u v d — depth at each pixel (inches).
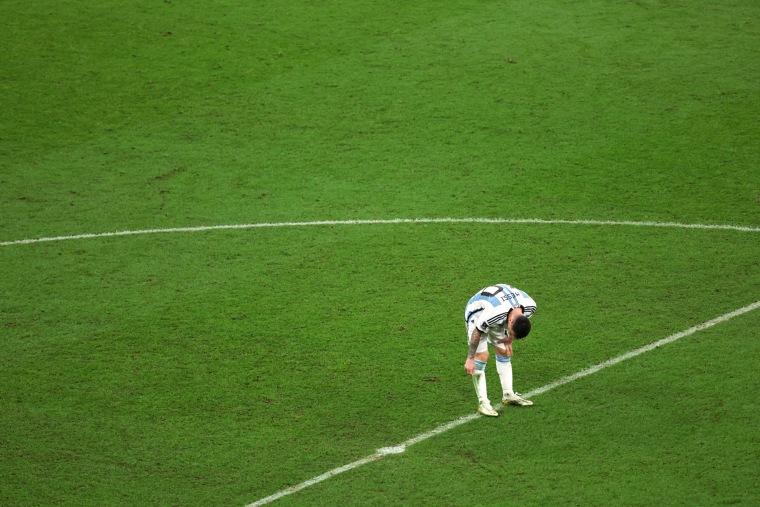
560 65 2571.4
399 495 1105.4
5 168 2143.2
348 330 1491.1
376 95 2458.2
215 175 2105.1
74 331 1507.1
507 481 1122.7
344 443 1210.0
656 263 1672.0
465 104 2397.9
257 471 1159.0
